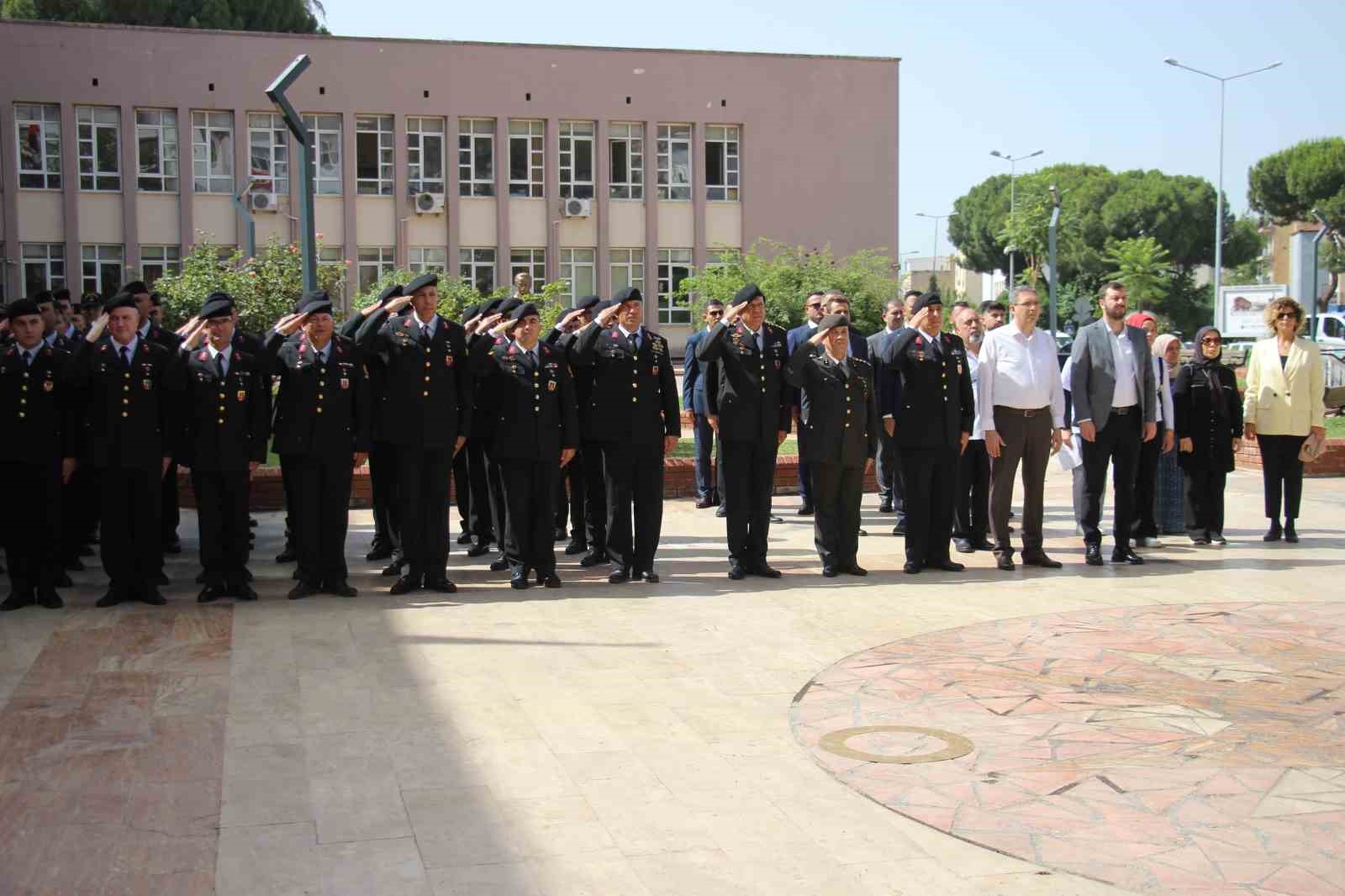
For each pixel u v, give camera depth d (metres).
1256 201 68.31
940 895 4.15
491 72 42.41
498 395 9.57
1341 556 10.85
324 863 4.42
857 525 10.00
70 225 38.97
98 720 6.04
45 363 8.66
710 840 4.62
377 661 7.19
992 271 78.19
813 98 45.81
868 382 9.94
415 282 9.30
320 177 41.06
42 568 8.69
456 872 4.35
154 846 4.56
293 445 8.93
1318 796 4.98
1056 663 7.08
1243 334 51.25
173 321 21.77
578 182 43.81
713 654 7.36
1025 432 10.16
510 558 9.51
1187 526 11.61
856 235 46.53
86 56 38.78
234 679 6.77
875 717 6.11
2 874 4.32
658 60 44.06
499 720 6.06
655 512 9.73
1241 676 6.78
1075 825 4.72
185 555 11.05
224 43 39.84
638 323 9.73
